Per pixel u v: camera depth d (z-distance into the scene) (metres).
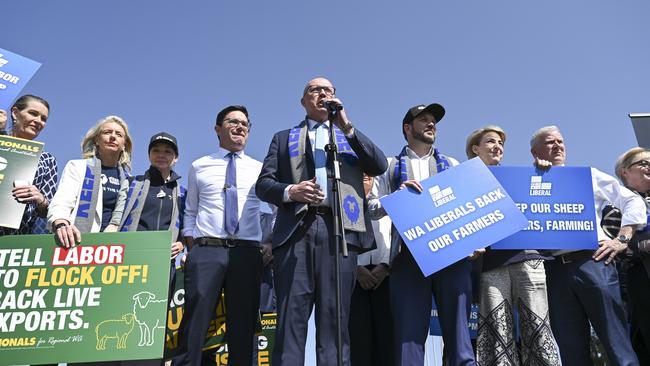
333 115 3.93
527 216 4.49
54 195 4.54
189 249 4.88
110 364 4.35
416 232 4.15
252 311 4.42
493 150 5.25
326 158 4.12
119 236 4.05
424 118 4.77
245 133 5.02
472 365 3.88
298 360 3.61
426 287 4.21
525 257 4.45
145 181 4.98
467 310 4.11
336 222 3.66
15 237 4.00
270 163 4.20
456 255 4.07
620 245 4.46
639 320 4.65
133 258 4.00
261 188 4.05
